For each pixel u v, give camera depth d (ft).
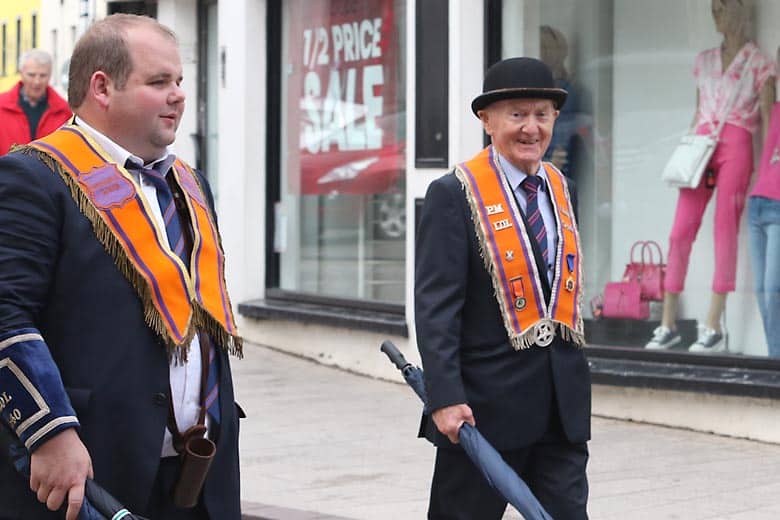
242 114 50.83
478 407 17.47
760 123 35.22
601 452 31.86
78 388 13.29
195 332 13.69
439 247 17.52
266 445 32.76
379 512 26.13
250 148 50.90
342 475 29.50
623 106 37.99
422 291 17.54
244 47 50.70
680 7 36.81
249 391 40.65
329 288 47.93
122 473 13.34
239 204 51.08
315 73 48.70
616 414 35.94
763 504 26.76
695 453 31.71
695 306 36.58
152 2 59.62
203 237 14.20
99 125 13.85
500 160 17.90
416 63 40.88
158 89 13.83
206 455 13.62
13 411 12.71
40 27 77.97
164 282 13.56
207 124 57.77
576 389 17.74
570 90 38.88
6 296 12.98
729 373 34.60
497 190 17.69
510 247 17.48
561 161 39.17
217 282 14.17
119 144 13.88
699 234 36.47
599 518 25.72
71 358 13.34
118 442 13.34
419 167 40.98
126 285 13.46
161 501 13.88
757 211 35.22
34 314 13.17
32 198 13.25
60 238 13.38
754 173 35.32
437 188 17.70
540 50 39.29
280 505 26.68
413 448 32.40
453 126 39.81
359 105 46.09
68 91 14.10
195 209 14.30
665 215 37.17
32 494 13.39
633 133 37.78
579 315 17.85
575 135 38.86
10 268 13.08
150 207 13.73
